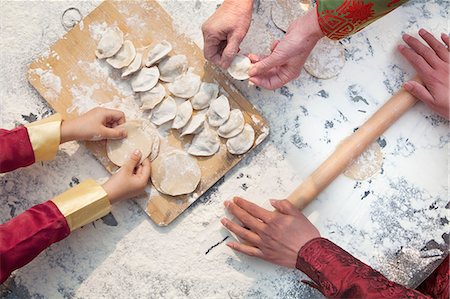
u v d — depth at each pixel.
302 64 1.26
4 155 1.20
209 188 1.35
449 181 1.40
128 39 1.35
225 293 1.34
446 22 1.45
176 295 1.33
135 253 1.34
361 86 1.41
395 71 1.42
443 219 1.38
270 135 1.38
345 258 1.15
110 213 1.34
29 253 1.19
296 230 1.26
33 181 1.34
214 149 1.33
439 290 1.37
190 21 1.40
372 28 1.43
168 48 1.33
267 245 1.27
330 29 1.13
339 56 1.40
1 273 1.17
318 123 1.39
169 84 1.34
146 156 1.31
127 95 1.35
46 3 1.38
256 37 1.40
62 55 1.34
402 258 1.37
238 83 1.37
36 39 1.38
